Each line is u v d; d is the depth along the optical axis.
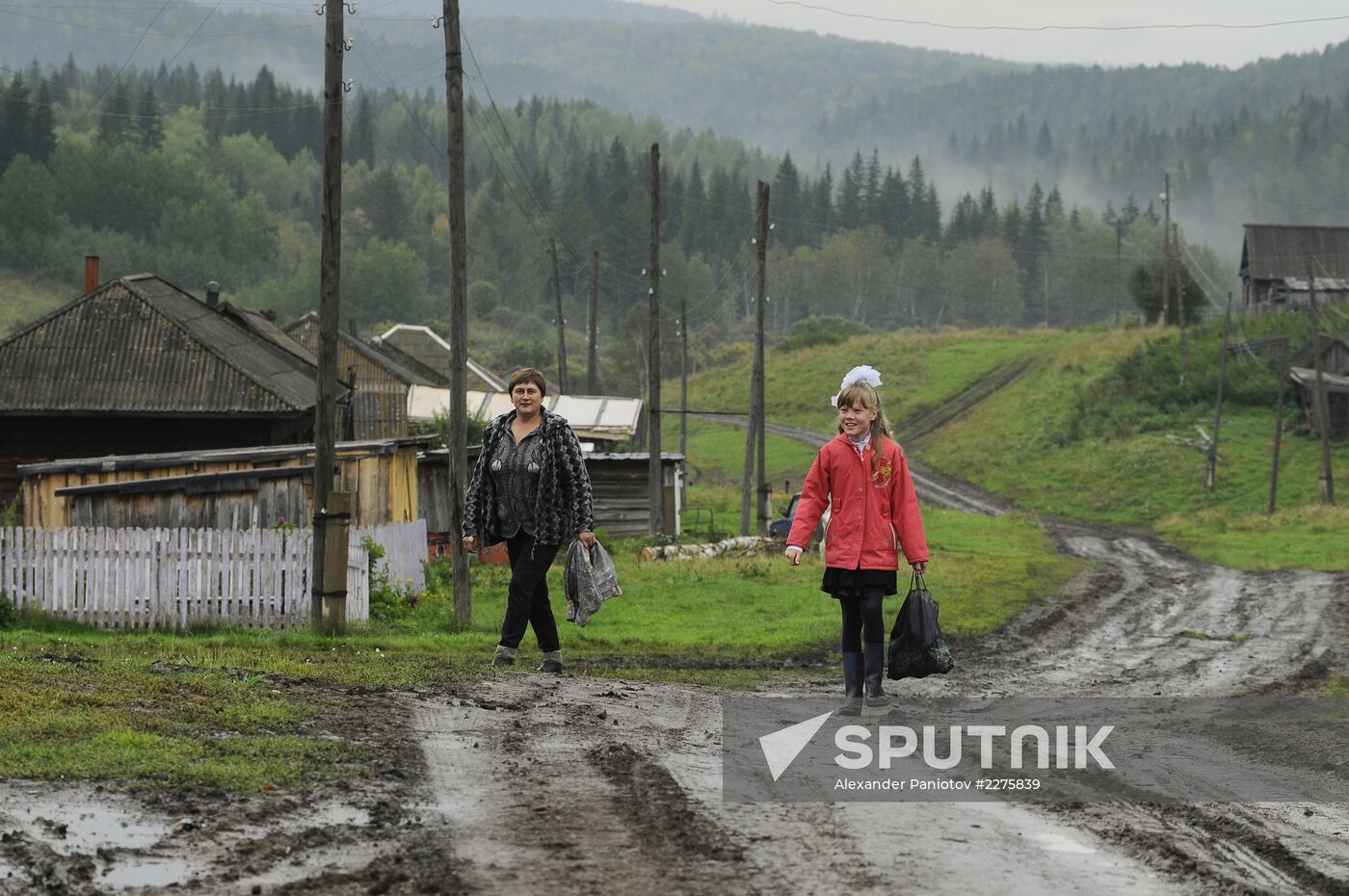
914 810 15.72
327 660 30.00
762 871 12.50
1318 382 152.62
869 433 23.00
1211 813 16.78
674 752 19.09
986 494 187.88
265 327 117.81
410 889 11.75
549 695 24.84
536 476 27.64
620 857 12.88
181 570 40.72
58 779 15.45
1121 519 167.88
